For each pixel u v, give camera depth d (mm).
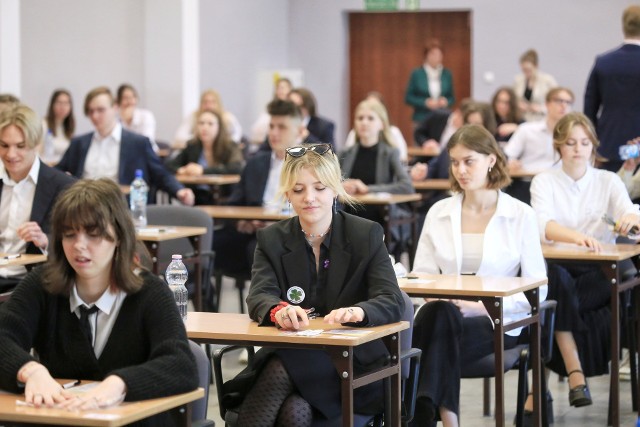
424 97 14391
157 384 2621
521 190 8250
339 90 15312
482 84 14672
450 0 14773
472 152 4535
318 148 3564
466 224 4645
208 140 9297
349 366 3133
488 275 4523
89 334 2850
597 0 14117
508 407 5379
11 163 4980
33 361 2721
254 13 14359
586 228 5406
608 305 5152
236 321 3486
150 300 2830
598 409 5371
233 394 3541
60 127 10609
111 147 7434
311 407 3398
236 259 6809
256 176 7137
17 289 2898
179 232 5531
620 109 7078
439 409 4070
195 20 12812
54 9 12516
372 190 7430
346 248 3559
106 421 2387
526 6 14414
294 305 3500
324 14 15266
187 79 12695
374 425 3549
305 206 3527
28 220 5047
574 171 5414
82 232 2752
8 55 9633
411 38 15297
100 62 12750
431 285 4066
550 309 4500
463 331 4266
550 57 14359
